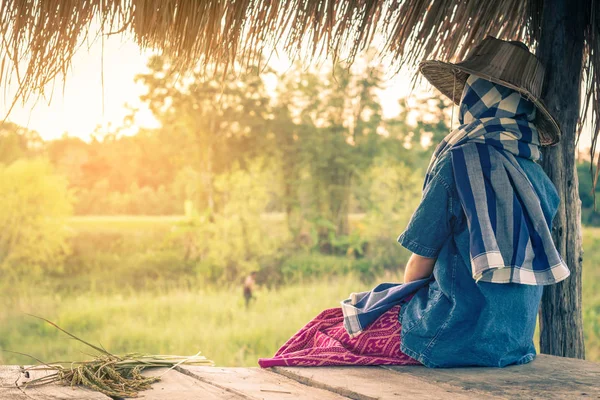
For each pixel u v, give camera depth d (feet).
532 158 8.50
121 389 6.93
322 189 75.10
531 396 6.85
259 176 68.85
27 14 8.82
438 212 8.06
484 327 7.92
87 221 84.53
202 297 51.13
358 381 7.41
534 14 10.87
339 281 60.13
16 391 6.84
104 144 89.61
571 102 10.36
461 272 8.04
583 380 7.54
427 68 9.35
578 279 10.39
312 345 8.80
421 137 75.10
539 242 7.98
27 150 81.61
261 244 65.51
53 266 64.08
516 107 8.36
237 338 40.40
